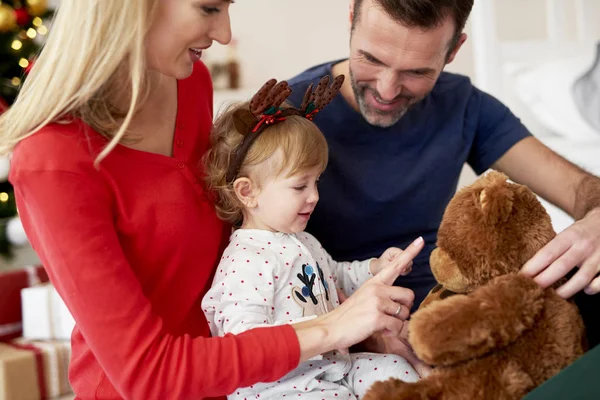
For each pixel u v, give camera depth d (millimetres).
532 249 913
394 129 1434
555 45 2824
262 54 3283
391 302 975
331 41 3240
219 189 1184
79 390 1081
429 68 1271
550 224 940
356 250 1451
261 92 1152
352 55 1312
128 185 1027
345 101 1421
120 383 915
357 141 1428
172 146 1139
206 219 1139
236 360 919
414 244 1025
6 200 2621
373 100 1332
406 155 1446
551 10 2838
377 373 1118
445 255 926
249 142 1176
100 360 924
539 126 2773
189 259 1107
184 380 906
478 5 2686
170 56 983
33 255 2588
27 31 2727
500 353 844
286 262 1159
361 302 972
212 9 976
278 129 1185
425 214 1471
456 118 1495
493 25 2680
